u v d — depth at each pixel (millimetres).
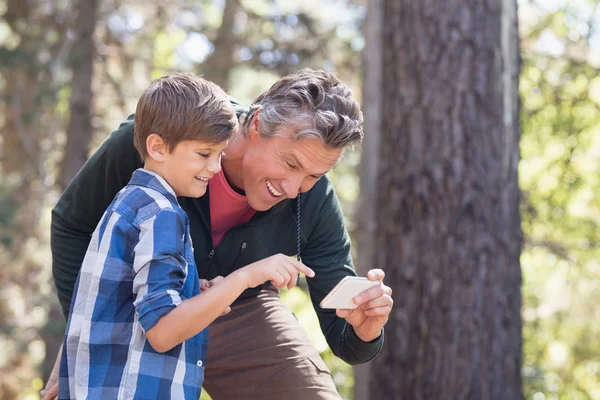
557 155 8812
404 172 4301
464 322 4168
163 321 1952
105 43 11172
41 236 10688
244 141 2420
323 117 2268
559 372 10055
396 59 4391
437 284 4191
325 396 2639
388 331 4266
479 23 4328
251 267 2084
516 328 4309
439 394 4145
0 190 9477
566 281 9594
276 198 2416
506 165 4336
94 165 2529
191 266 2133
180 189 2160
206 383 2783
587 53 8469
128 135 2484
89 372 2018
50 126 11086
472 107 4273
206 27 11547
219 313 2014
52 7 10781
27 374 11422
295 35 10688
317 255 2730
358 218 7785
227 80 10852
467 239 4199
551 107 8211
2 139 11172
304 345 2729
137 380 1995
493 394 4164
